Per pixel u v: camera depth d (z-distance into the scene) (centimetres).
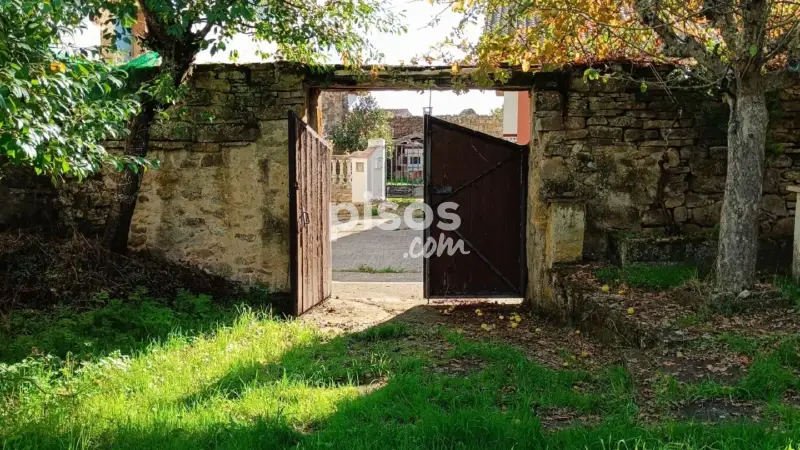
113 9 520
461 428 346
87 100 434
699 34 586
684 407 380
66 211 712
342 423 362
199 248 714
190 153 707
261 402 400
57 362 464
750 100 525
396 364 488
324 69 680
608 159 688
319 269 738
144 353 504
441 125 750
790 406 370
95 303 603
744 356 436
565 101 686
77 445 328
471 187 756
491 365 484
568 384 442
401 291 856
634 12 584
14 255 632
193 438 341
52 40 418
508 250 761
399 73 679
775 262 653
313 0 663
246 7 570
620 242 671
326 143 760
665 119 683
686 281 582
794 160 675
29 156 360
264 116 694
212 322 604
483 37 606
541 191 695
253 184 703
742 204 527
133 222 714
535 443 335
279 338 567
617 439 330
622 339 517
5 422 354
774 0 496
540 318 688
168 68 620
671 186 689
